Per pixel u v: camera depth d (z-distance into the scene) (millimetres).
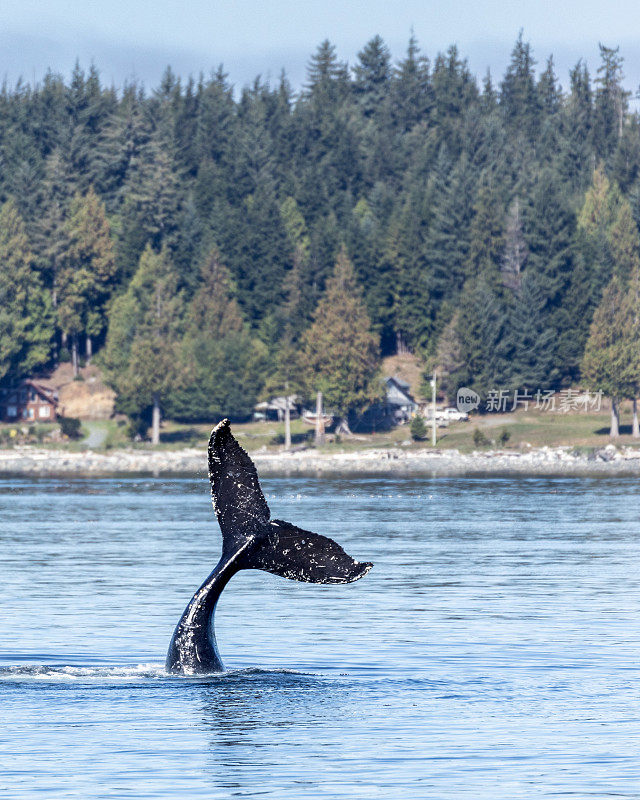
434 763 59781
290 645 93938
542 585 137250
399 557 171125
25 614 111625
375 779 57156
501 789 55688
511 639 97000
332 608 118250
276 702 71938
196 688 74625
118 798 54219
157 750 61688
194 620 76625
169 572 150625
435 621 108250
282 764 59594
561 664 85500
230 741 63375
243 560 68250
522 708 71375
